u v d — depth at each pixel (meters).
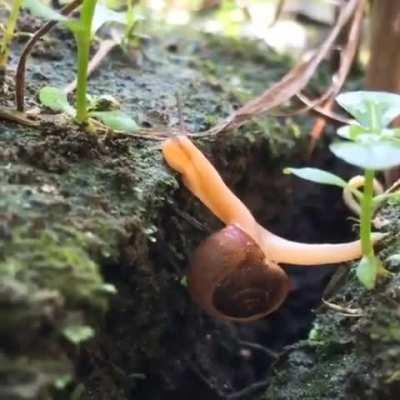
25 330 0.09
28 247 0.10
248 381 0.17
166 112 0.16
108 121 0.13
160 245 0.14
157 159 0.14
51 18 0.12
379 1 0.17
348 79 0.20
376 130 0.12
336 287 0.14
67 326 0.10
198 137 0.15
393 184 0.15
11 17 0.14
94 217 0.12
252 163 0.17
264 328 0.18
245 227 0.14
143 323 0.14
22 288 0.09
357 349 0.12
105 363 0.13
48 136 0.13
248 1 0.23
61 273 0.10
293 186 0.18
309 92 0.19
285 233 0.19
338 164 0.19
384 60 0.17
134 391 0.14
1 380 0.09
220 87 0.18
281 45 0.22
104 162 0.13
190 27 0.22
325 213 0.19
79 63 0.13
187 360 0.15
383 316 0.12
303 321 0.18
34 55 0.17
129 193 0.12
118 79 0.17
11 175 0.12
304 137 0.18
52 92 0.13
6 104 0.14
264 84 0.19
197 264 0.13
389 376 0.11
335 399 0.12
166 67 0.18
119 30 0.19
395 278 0.13
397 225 0.14
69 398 0.11
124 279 0.13
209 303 0.13
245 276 0.13
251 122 0.17
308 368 0.13
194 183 0.14
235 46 0.21
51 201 0.11
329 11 0.24
